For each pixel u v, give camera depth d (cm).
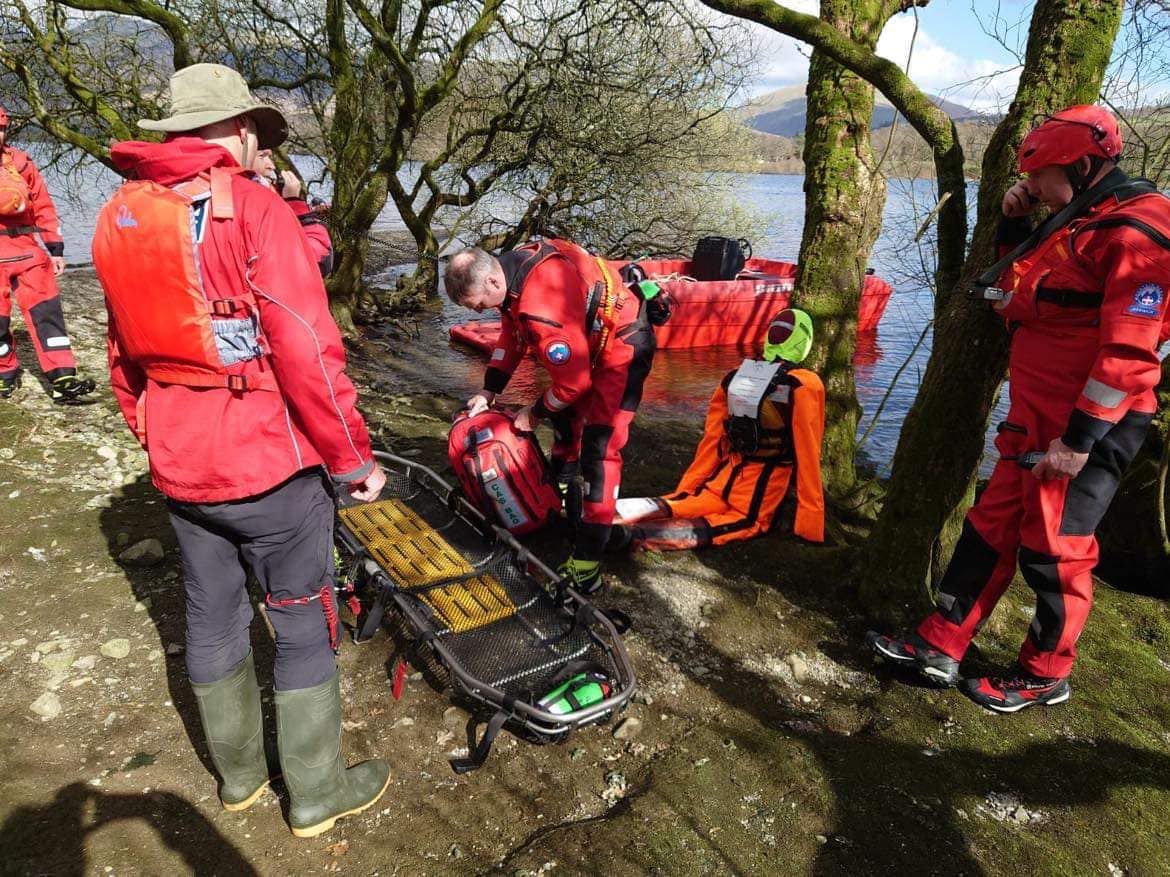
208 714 211
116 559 346
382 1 920
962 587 285
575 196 1173
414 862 215
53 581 328
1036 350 254
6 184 479
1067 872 222
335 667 214
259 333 183
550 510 384
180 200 171
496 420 381
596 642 283
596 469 333
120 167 182
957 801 245
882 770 256
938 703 292
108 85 951
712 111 1172
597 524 335
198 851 213
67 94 943
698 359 905
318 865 213
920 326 1098
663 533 386
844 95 415
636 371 329
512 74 1102
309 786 214
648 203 1249
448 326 1032
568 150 1120
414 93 898
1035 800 248
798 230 2180
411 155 1243
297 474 194
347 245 929
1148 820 243
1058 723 285
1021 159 247
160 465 186
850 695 296
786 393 387
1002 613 348
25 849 208
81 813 221
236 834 220
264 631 309
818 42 330
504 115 1076
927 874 219
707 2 346
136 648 292
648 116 1120
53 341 517
